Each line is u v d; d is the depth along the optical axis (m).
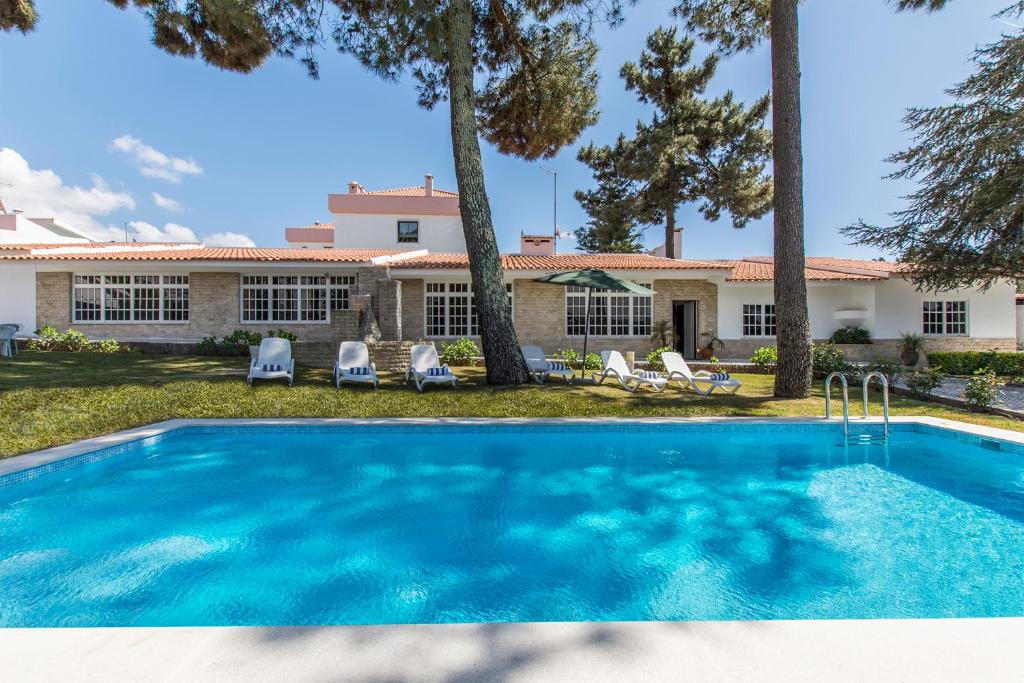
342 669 2.09
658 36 26.02
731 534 4.62
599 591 3.56
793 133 11.29
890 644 2.29
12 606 3.28
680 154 24.86
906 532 4.65
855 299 19.44
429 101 15.53
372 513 5.12
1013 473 6.57
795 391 11.29
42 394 8.91
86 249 20.61
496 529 4.73
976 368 17.19
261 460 6.96
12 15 12.77
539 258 21.33
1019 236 15.82
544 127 15.12
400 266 18.45
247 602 3.36
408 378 12.24
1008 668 2.12
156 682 2.00
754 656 2.21
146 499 5.46
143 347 15.81
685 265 19.00
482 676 2.06
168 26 12.17
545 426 8.35
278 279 20.12
